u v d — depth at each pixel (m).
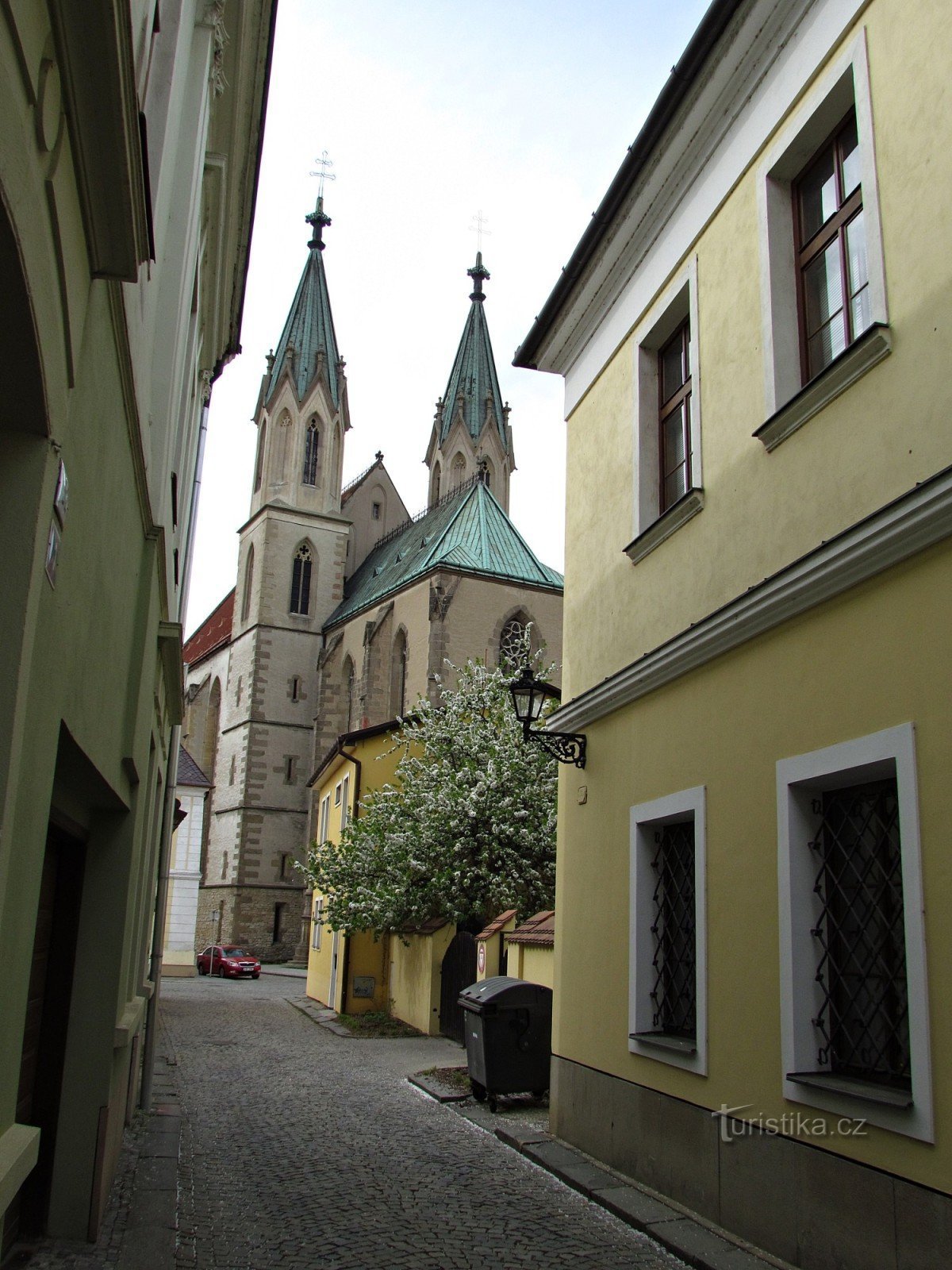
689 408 9.21
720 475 7.98
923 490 5.35
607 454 10.50
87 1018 6.84
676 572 8.66
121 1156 8.85
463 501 51.06
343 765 29.38
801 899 6.36
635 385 9.85
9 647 2.94
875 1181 5.35
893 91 6.20
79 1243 6.31
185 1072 14.95
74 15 2.62
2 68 2.24
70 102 2.86
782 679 6.77
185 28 7.00
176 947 39.94
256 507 63.38
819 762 6.24
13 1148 3.24
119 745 6.42
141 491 6.24
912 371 5.84
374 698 49.31
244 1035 20.41
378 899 20.97
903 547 5.65
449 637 44.56
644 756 8.84
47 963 6.81
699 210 8.71
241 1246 6.57
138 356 5.31
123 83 2.93
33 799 3.39
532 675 10.36
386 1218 7.24
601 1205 7.61
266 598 60.00
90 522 4.28
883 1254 5.26
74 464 3.66
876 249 6.25
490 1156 9.47
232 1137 10.24
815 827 6.51
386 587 53.22
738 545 7.64
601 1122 8.93
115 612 5.57
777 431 7.13
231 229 13.41
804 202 7.56
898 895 5.73
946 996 5.02
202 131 8.30
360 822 23.27
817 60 7.06
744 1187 6.58
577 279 10.95
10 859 3.01
